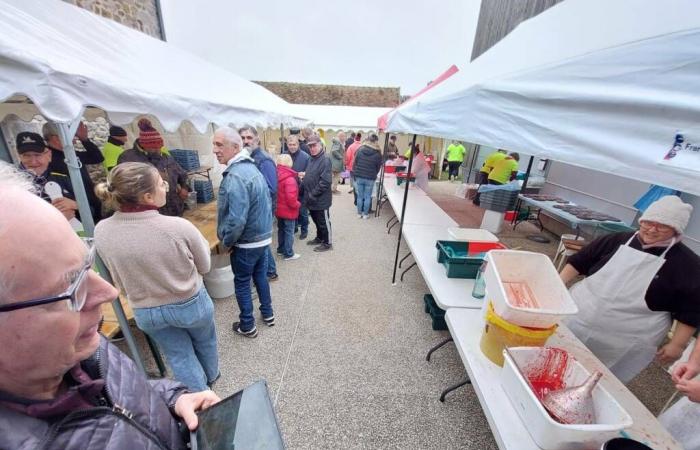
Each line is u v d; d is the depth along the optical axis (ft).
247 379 5.87
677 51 1.76
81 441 1.34
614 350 4.57
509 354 3.18
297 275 10.32
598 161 2.21
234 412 2.04
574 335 4.53
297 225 14.60
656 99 1.81
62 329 1.20
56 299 1.16
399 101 48.55
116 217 3.62
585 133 2.33
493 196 15.16
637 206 10.11
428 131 5.39
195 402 2.32
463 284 5.87
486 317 3.84
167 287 3.86
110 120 4.13
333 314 8.11
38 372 1.23
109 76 4.31
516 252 4.36
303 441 4.74
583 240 11.10
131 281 3.75
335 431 4.90
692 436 3.48
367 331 7.42
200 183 12.48
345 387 5.74
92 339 1.48
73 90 3.46
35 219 1.13
